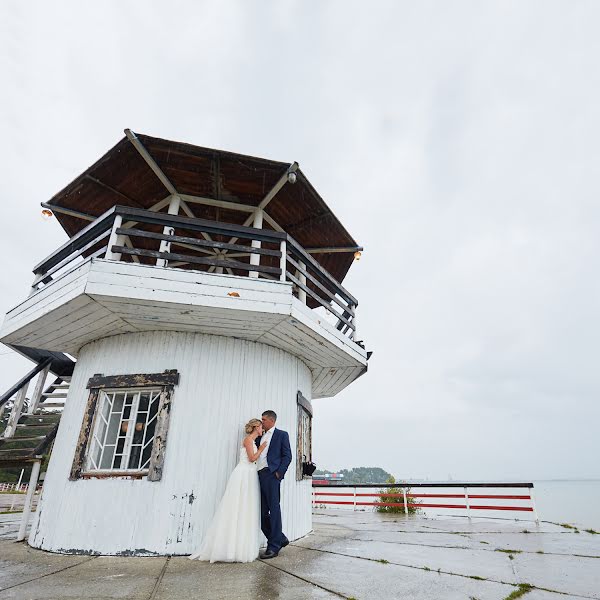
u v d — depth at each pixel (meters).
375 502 12.85
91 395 5.88
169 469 5.26
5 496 18.56
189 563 4.44
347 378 8.63
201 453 5.47
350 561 4.54
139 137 5.77
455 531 7.52
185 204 7.25
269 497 4.92
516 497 9.52
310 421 7.92
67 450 5.75
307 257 6.67
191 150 5.99
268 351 6.64
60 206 7.33
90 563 4.44
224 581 3.62
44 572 3.99
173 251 8.88
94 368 6.17
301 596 3.15
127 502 5.11
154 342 5.98
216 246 5.76
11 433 6.77
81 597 3.12
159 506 5.07
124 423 5.79
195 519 5.14
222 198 7.16
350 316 8.03
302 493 6.88
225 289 5.44
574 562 4.54
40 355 7.33
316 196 7.08
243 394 6.08
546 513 26.80
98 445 5.65
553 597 3.14
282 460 5.09
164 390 5.64
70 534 5.07
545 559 4.72
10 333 6.12
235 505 4.71
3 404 6.78
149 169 6.52
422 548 5.47
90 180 6.71
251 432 5.24
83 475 5.35
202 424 5.62
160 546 4.91
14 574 3.89
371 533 7.14
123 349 6.05
